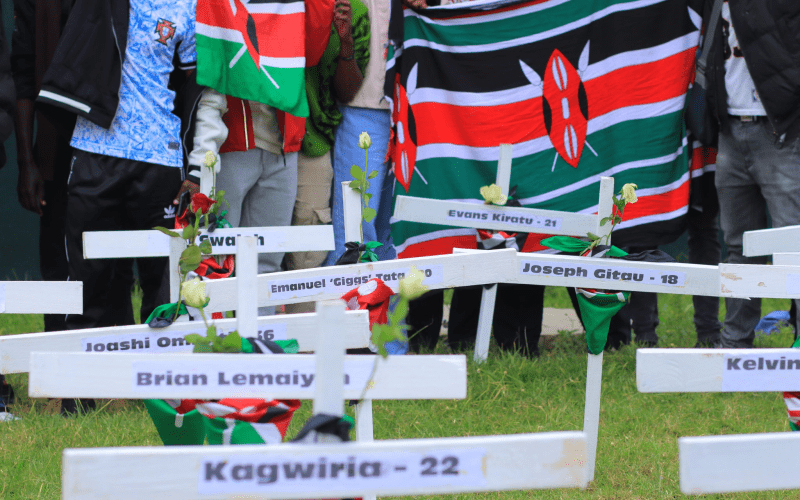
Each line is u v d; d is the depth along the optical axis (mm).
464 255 3719
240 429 2846
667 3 6262
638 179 6398
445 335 7465
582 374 6016
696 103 6402
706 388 2449
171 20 5297
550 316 8422
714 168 6824
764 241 3797
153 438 4730
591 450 4160
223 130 5535
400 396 2396
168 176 5391
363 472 1953
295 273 3676
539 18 6441
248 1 5664
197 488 1902
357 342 3010
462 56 6500
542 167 6535
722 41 6129
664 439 4879
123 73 5281
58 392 2334
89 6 5180
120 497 1870
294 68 5711
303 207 6516
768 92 5832
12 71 5902
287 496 1935
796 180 5961
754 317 6441
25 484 4070
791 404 3119
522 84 6500
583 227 5309
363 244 4141
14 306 3215
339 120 6512
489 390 5578
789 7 5676
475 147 6566
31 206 5980
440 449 1966
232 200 5863
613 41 6367
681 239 10500
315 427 2029
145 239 4035
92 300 5469
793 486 2078
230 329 3389
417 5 6410
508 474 1982
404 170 6527
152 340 3328
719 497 3994
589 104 6453
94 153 5273
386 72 6402
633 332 7527
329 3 5922
